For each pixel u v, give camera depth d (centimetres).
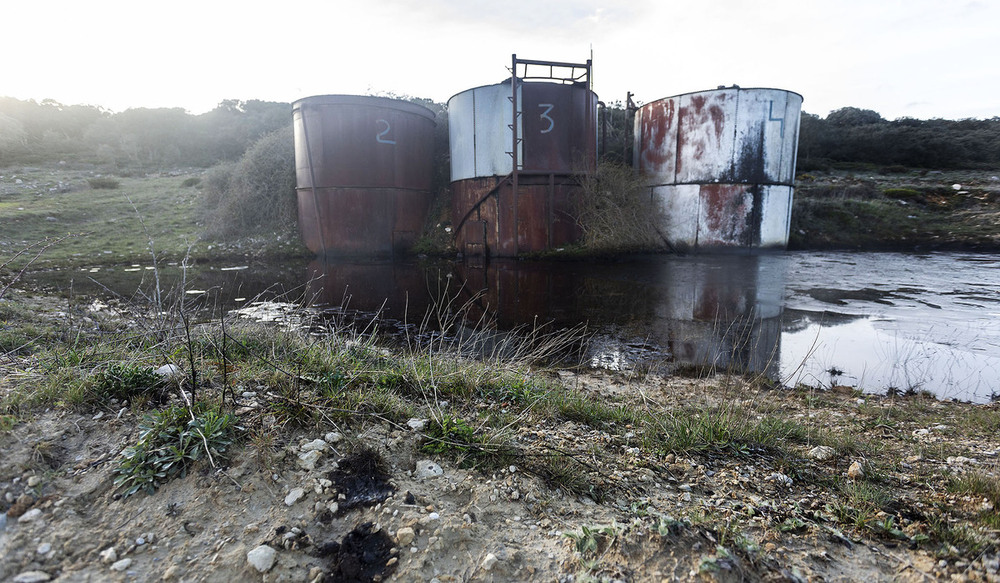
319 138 1798
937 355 672
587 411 421
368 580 204
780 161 1800
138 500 230
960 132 4781
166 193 2553
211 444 263
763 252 1838
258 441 274
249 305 987
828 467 335
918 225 2161
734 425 380
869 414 477
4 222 1795
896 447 388
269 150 2147
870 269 1411
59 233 1842
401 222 1917
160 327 434
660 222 1862
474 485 273
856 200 2370
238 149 4309
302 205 1900
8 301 791
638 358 678
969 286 1148
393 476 272
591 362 663
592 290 1155
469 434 323
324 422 311
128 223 2056
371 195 1847
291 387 352
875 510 270
